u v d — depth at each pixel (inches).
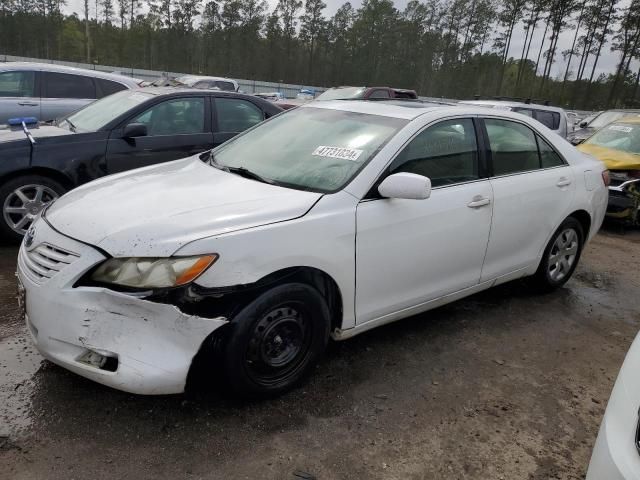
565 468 102.7
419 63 2672.2
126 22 2613.2
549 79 2480.3
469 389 125.9
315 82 2728.8
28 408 106.7
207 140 239.1
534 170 167.8
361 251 119.4
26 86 314.3
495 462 102.7
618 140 331.3
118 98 243.4
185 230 100.3
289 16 2662.4
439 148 139.5
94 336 96.9
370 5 2677.2
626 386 74.1
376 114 144.4
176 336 97.8
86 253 99.3
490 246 152.3
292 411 112.0
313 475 95.4
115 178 134.3
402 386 124.6
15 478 89.3
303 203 114.1
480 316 167.2
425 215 130.9
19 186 198.2
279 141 146.8
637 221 315.6
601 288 204.5
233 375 105.1
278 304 107.4
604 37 2198.6
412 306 136.9
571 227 183.3
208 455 97.8
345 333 123.8
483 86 2544.3
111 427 103.0
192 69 2620.6
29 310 104.4
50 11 2508.6
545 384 131.1
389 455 102.0
